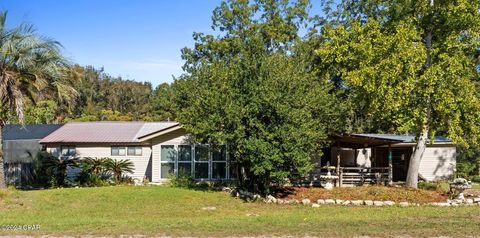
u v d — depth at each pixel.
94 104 70.56
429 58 21.38
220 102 18.70
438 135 32.12
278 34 36.56
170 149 25.22
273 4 37.84
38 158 25.62
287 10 37.62
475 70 22.08
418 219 12.45
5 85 17.48
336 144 24.33
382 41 20.30
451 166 29.81
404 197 19.22
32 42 18.09
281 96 18.25
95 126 30.64
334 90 27.09
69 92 19.59
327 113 20.98
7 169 24.97
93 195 18.16
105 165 25.28
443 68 20.12
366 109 21.73
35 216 14.23
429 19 21.56
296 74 19.34
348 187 22.14
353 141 23.97
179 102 23.38
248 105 18.45
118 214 15.09
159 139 25.22
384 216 13.75
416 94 20.64
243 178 21.27
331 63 23.94
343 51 22.19
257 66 19.36
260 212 15.89
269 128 18.34
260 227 10.84
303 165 18.41
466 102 20.05
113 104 73.75
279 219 12.49
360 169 25.02
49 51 18.52
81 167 25.12
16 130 30.86
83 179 24.69
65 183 24.64
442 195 19.89
